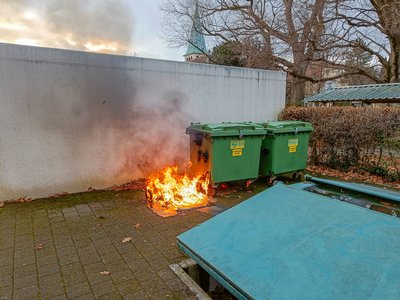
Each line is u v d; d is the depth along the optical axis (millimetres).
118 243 3305
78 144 5219
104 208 4445
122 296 2369
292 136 5848
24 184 4824
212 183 5023
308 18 13430
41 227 3734
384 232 1558
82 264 2855
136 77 5637
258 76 7438
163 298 2338
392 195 2295
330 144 7078
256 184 5887
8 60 4473
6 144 4621
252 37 15281
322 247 1525
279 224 1844
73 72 4996
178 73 6133
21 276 2650
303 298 1228
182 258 2969
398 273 1254
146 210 4367
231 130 5059
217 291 2676
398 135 5895
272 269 1457
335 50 13828
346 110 6848
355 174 6547
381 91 9922
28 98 4688
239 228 1916
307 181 2891
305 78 15000
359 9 12688
